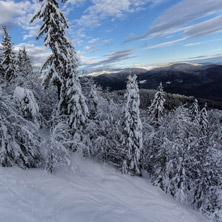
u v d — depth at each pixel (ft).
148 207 32.68
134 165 49.06
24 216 16.28
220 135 50.75
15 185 22.15
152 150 58.80
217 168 46.44
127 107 46.91
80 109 42.86
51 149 32.48
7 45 77.41
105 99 62.44
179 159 46.78
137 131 47.70
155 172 50.11
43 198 20.72
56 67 44.50
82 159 46.62
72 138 44.62
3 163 27.35
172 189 45.93
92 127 49.26
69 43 42.96
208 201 45.55
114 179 41.81
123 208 24.03
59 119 40.81
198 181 49.73
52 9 41.68
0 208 16.49
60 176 32.17
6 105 27.94
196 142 50.16
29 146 31.30
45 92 64.28
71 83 42.75
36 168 32.96
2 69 77.66
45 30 44.39
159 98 70.08
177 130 53.57
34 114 32.99
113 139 51.11
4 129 27.55
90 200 22.90
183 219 33.37
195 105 80.43
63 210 18.67
